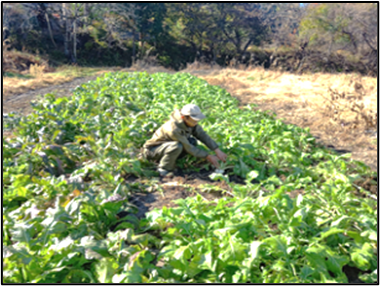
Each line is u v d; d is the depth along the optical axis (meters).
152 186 4.39
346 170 4.61
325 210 3.39
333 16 37.47
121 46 39.19
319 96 10.04
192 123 4.56
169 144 4.70
